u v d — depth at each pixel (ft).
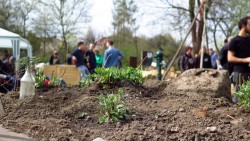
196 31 74.74
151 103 16.42
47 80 20.80
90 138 11.36
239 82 21.02
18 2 116.37
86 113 14.08
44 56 128.06
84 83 20.35
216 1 84.64
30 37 124.36
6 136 11.53
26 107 15.70
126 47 133.28
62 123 12.80
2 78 25.23
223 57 27.78
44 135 11.75
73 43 129.80
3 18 113.91
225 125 13.03
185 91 18.65
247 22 21.21
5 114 14.75
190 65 48.83
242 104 15.66
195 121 13.42
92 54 39.11
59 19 122.62
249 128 13.23
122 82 19.08
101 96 13.91
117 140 10.96
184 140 11.09
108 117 13.11
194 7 85.81
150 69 54.34
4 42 53.26
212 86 18.40
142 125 12.44
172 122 13.25
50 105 15.94
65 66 33.73
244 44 21.34
